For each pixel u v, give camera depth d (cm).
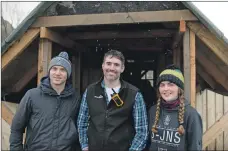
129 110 350
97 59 728
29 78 558
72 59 662
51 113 354
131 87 359
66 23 454
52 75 356
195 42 458
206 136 474
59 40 514
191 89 428
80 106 371
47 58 471
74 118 373
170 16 431
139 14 438
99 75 727
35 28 463
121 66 355
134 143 346
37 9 447
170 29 528
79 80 663
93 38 568
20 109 354
